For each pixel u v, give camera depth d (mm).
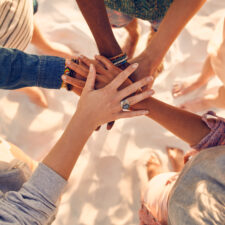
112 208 1250
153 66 882
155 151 1313
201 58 1438
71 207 1250
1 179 811
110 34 871
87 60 858
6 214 650
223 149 704
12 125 1355
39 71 810
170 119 808
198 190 672
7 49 780
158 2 976
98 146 1324
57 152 716
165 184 938
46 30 1449
